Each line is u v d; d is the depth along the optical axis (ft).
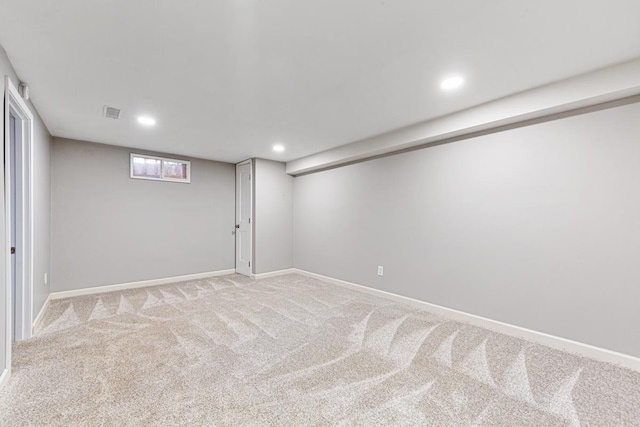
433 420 5.15
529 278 8.53
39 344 8.01
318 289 14.19
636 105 6.89
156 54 6.20
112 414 5.25
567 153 7.86
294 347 7.97
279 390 6.02
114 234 13.79
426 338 8.58
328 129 11.32
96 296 12.74
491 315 9.35
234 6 4.76
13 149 7.96
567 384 6.26
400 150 12.16
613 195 7.18
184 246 15.97
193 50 6.06
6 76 6.18
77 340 8.30
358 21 5.17
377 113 9.64
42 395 5.77
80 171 12.93
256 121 10.41
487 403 5.62
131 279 14.25
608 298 7.25
